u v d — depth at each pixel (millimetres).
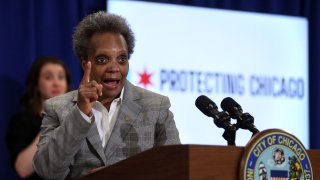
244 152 2090
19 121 5090
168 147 2029
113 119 2797
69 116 2447
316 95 6637
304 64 6457
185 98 5820
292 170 2188
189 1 6223
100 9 5902
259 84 6199
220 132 5891
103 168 2250
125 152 2730
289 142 2201
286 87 6340
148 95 2895
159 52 5777
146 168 2094
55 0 5770
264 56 6258
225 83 6027
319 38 6699
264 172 2123
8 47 5566
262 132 2148
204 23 5992
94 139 2693
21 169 4910
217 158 2037
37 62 5301
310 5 6762
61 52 5754
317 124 6625
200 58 5941
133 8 5711
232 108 2527
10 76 5566
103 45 2676
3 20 5566
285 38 6391
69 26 5766
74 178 2615
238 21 6160
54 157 2480
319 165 2314
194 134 5805
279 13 6645
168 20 5844
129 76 5637
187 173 1963
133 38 2850
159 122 2842
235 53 6113
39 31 5699
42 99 5238
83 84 2426
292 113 6348
